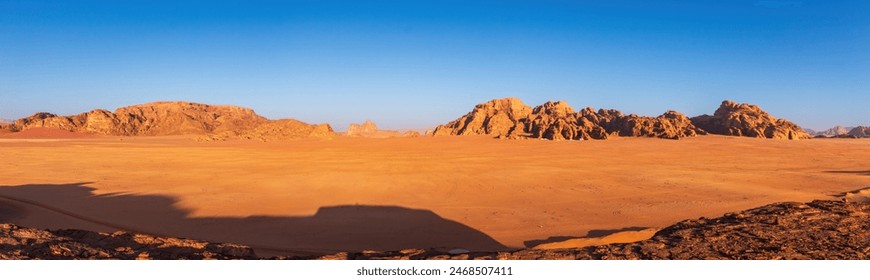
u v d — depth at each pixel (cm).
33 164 7362
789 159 7956
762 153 9131
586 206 3762
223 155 9306
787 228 1181
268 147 11731
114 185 4988
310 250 2472
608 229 2920
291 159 8394
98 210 3638
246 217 3378
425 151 10081
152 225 3145
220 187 4912
